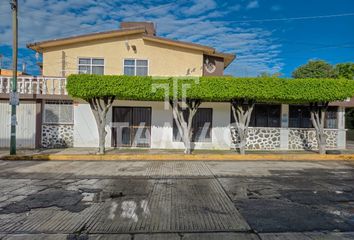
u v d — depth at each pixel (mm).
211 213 5863
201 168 11242
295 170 10852
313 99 13602
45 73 17703
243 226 5172
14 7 13367
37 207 6234
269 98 13602
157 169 10969
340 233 4879
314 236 4754
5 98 16016
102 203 6527
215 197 7055
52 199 6840
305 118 17672
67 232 4895
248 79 13336
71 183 8562
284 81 13422
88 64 17891
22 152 14617
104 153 14133
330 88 13445
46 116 16484
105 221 5395
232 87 13242
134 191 7609
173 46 18141
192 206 6320
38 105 16250
